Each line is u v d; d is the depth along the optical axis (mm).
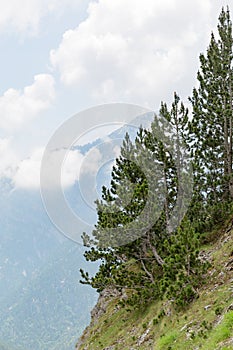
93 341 28344
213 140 34156
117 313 29703
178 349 16578
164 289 22188
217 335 14867
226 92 34781
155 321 22094
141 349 20938
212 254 24703
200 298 20000
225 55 35375
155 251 27047
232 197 32281
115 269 27406
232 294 18000
